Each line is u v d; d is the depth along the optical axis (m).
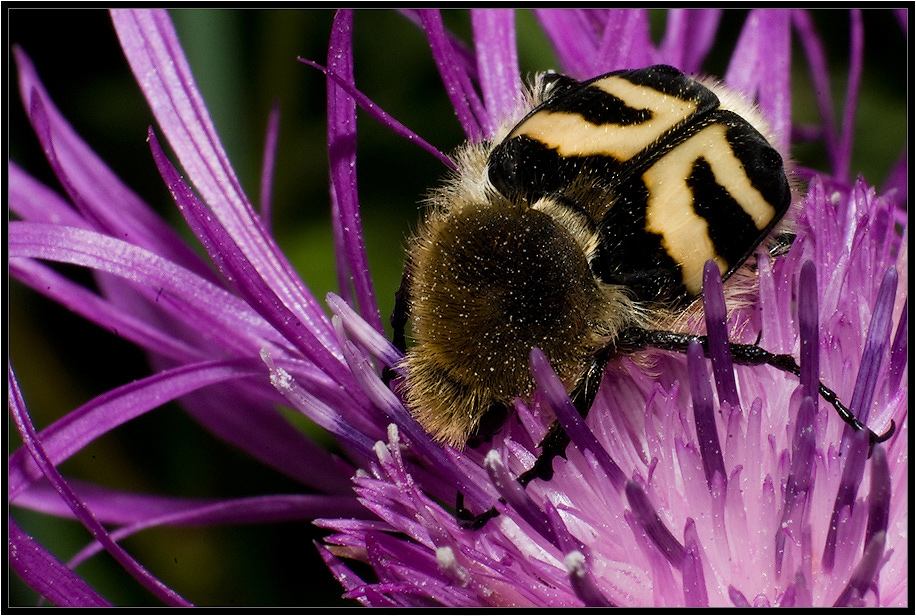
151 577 0.06
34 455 0.06
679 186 0.06
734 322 0.06
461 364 0.06
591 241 0.06
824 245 0.06
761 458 0.06
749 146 0.06
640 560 0.06
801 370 0.06
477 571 0.06
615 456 0.06
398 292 0.06
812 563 0.06
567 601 0.06
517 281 0.06
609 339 0.06
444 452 0.06
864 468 0.06
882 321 0.06
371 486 0.06
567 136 0.06
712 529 0.06
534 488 0.06
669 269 0.06
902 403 0.06
